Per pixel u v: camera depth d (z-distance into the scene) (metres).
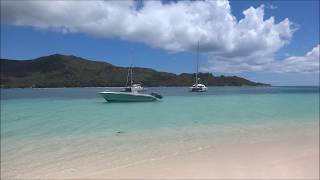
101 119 25.70
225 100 49.56
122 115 28.55
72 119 25.94
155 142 15.61
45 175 10.74
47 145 15.49
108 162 12.02
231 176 9.96
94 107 37.38
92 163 11.97
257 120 24.30
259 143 14.88
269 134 17.70
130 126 21.45
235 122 23.12
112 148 14.39
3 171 11.27
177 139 16.34
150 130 19.59
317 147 13.75
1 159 12.87
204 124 22.08
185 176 10.05
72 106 39.12
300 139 15.84
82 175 10.59
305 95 66.94
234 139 16.14
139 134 18.14
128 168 11.12
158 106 38.16
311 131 18.75
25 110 34.44
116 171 10.84
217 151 13.27
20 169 11.48
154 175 10.25
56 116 28.39
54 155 13.39
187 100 49.34
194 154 12.84
